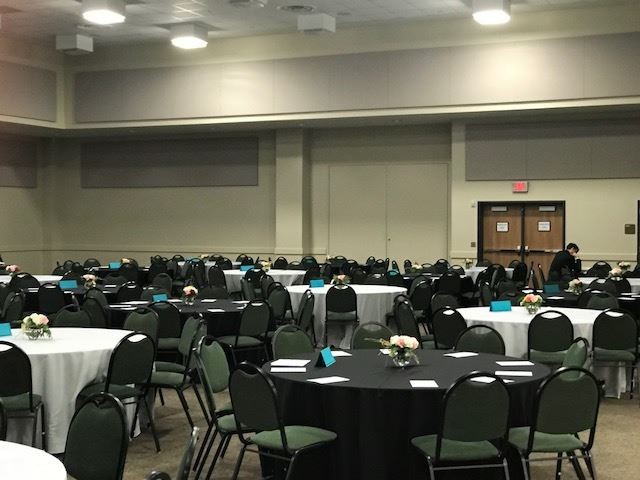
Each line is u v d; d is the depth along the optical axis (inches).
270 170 628.1
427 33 517.3
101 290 358.6
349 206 609.0
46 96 601.9
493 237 553.0
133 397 212.4
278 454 160.6
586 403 151.6
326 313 352.5
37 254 692.1
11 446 121.6
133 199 676.1
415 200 590.2
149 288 348.5
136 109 598.2
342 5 475.8
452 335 256.1
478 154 550.3
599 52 478.9
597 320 258.2
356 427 158.1
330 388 159.8
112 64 603.8
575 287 348.8
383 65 529.0
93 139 687.1
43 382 194.5
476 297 450.0
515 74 497.7
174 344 274.1
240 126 597.3
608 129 518.3
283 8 482.9
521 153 538.9
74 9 489.1
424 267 504.7
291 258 607.5
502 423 146.8
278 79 557.3
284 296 346.9
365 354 200.5
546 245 538.9
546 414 150.1
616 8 474.3
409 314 267.7
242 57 567.5
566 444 155.6
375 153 600.1
